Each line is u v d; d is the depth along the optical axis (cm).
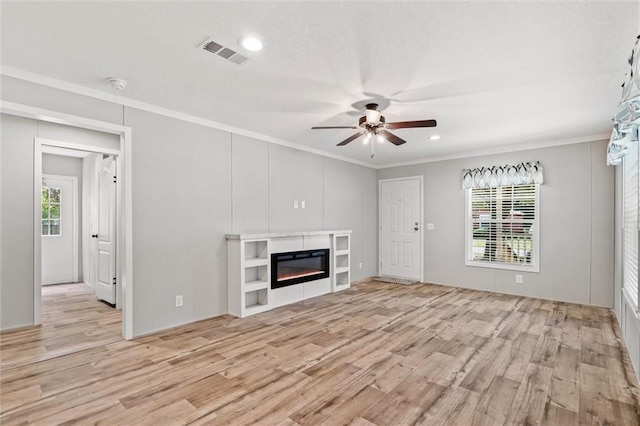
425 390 229
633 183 299
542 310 426
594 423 193
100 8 182
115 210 452
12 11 184
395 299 486
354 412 203
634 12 183
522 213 506
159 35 211
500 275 524
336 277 569
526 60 241
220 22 197
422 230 616
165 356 285
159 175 350
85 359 279
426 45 222
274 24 199
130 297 326
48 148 495
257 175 454
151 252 343
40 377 248
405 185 642
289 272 466
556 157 476
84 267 623
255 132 446
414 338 328
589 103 327
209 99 325
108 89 299
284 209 494
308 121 397
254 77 273
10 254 356
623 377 247
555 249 476
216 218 404
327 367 264
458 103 329
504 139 470
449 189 582
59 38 214
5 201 355
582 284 455
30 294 367
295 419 196
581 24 196
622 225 359
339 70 260
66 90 286
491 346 307
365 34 209
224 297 411
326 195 570
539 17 189
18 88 262
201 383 238
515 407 209
